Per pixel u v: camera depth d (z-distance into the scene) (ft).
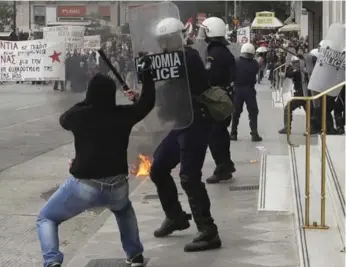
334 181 22.34
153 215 23.66
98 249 19.76
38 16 174.50
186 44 19.36
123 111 16.39
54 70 54.29
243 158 35.88
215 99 18.37
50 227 16.07
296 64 42.93
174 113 18.60
